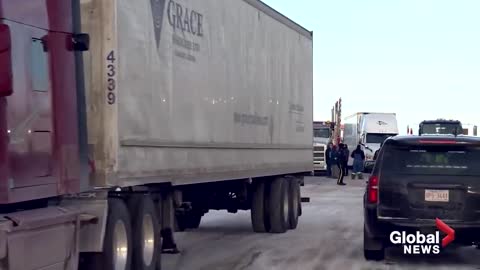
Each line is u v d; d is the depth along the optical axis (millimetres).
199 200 15125
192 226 16031
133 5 9281
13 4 6617
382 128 51625
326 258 12664
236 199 15891
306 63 20016
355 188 34781
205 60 12094
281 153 17094
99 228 8312
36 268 6875
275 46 16828
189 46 11328
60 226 7422
